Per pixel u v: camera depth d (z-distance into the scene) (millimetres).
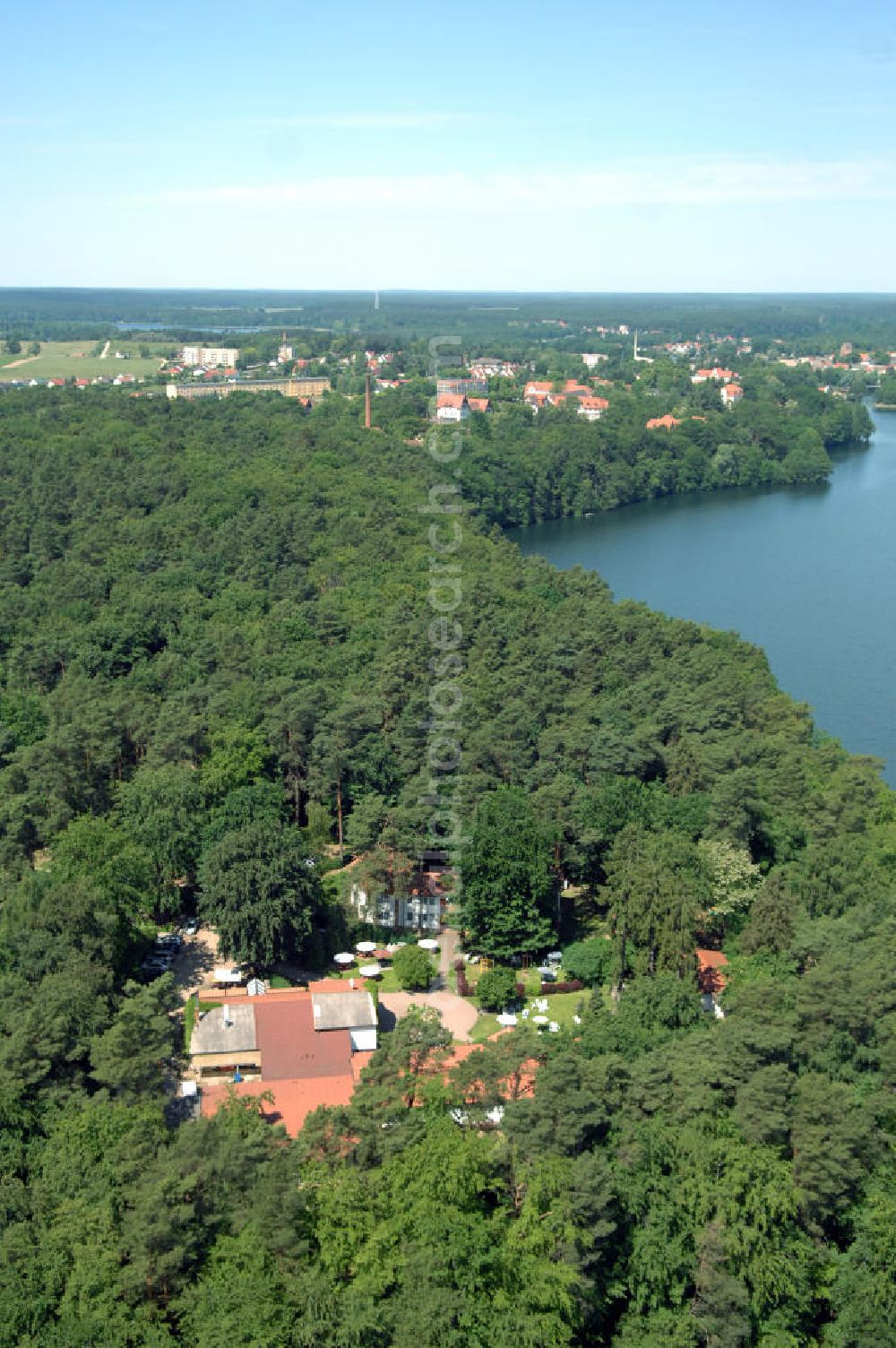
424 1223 82000
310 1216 84062
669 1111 94875
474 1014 127438
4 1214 85188
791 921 128500
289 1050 113625
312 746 160125
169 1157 87062
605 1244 86188
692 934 126312
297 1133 99812
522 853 136375
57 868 132125
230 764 155750
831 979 108312
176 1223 81625
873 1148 93250
